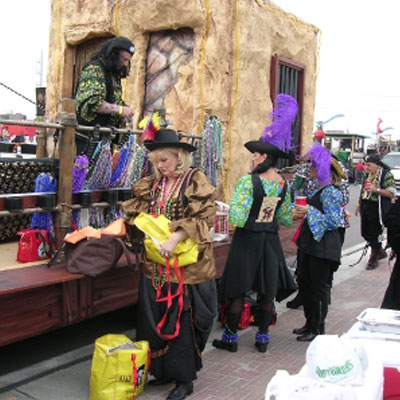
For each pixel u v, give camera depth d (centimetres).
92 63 450
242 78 568
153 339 341
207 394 356
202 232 323
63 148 382
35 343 441
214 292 356
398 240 449
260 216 422
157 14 579
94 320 506
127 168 432
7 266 363
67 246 353
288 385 196
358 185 2638
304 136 748
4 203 354
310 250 450
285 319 542
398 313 293
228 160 565
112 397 327
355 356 213
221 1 551
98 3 627
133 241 357
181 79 584
